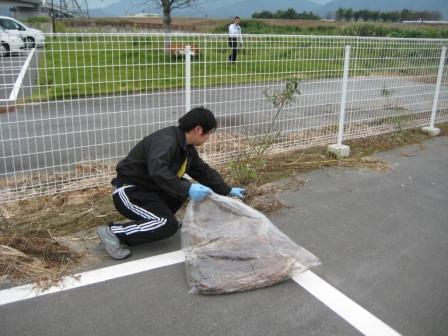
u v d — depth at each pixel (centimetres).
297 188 482
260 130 639
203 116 314
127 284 299
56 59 525
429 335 259
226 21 3694
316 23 3547
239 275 298
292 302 284
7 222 373
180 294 290
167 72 516
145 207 325
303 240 368
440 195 480
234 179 483
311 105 673
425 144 684
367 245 364
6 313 267
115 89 556
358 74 637
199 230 322
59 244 343
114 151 570
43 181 457
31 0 4072
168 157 310
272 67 538
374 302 288
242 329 259
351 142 663
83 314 268
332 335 256
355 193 475
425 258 346
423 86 738
